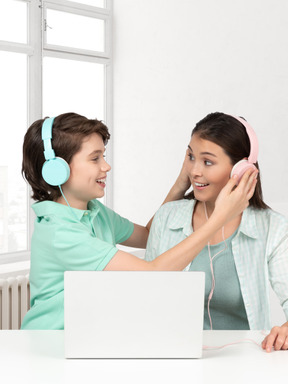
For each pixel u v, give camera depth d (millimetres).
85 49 3830
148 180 3861
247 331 1521
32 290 1696
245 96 3500
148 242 1917
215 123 1635
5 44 3395
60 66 3736
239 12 3480
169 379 1157
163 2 3734
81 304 1266
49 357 1284
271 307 2434
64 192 1657
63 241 1543
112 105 4008
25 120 3586
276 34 3375
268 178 3445
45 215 1625
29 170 1646
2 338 1424
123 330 1273
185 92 3691
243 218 1738
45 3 3584
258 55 3441
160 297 1271
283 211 3387
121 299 1268
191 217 1833
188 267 1759
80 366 1229
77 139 1587
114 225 1948
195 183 1686
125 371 1202
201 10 3602
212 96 3602
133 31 3877
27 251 3619
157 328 1276
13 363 1245
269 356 1313
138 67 3869
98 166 1630
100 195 1660
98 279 1262
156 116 3809
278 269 1708
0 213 3504
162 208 1914
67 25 3744
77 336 1270
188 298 1273
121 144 3975
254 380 1158
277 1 3357
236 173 1563
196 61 3643
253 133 1633
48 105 3695
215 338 1456
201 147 1643
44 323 1609
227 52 3537
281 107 3383
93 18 3869
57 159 1563
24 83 3566
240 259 1724
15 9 3490
